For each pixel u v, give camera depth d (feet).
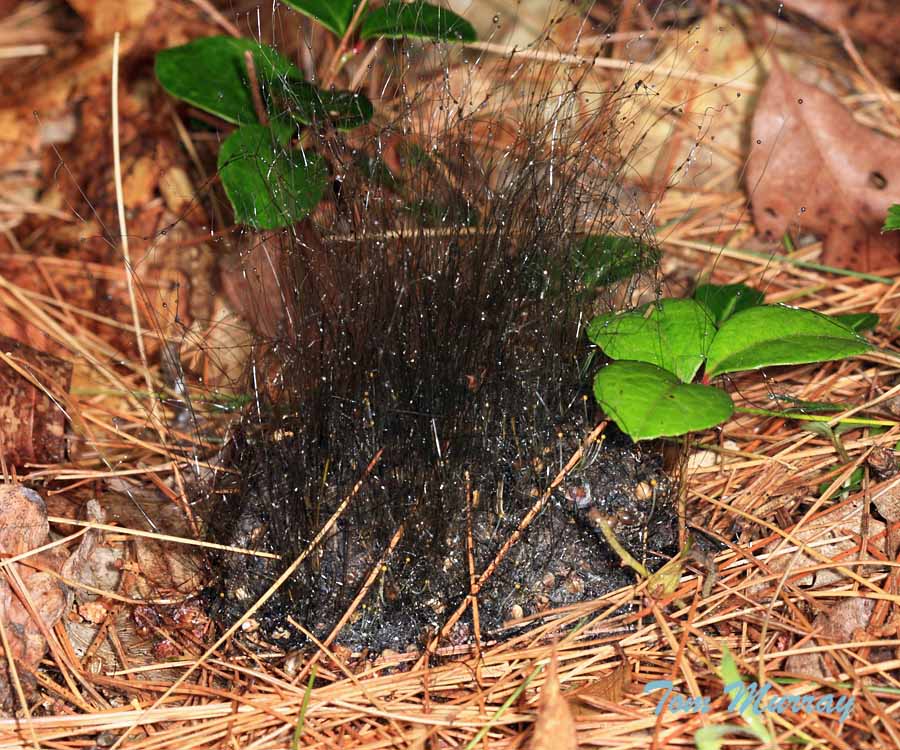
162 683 1.79
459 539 1.83
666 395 1.76
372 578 1.81
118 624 1.84
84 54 2.30
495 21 2.00
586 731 1.73
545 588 1.83
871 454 1.90
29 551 1.81
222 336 2.05
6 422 1.93
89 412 2.02
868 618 1.79
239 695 1.77
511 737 1.74
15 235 2.19
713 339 1.84
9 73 2.35
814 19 2.38
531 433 1.85
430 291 1.84
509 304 1.84
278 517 1.84
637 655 1.79
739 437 1.96
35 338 2.06
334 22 2.00
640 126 2.23
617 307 1.94
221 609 1.83
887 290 2.08
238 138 1.92
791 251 2.16
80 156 2.23
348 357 1.83
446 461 1.82
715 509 1.89
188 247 2.14
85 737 1.76
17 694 1.77
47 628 1.80
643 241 1.93
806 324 1.84
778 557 1.85
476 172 1.91
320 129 1.91
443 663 1.80
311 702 1.76
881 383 1.98
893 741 1.71
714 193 2.24
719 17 2.35
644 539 1.85
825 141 2.15
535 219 1.86
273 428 1.86
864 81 2.32
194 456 1.91
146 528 1.90
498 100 2.08
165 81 1.99
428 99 1.96
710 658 1.78
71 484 1.94
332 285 1.86
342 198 1.88
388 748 1.74
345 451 1.84
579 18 2.30
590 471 1.85
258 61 1.99
